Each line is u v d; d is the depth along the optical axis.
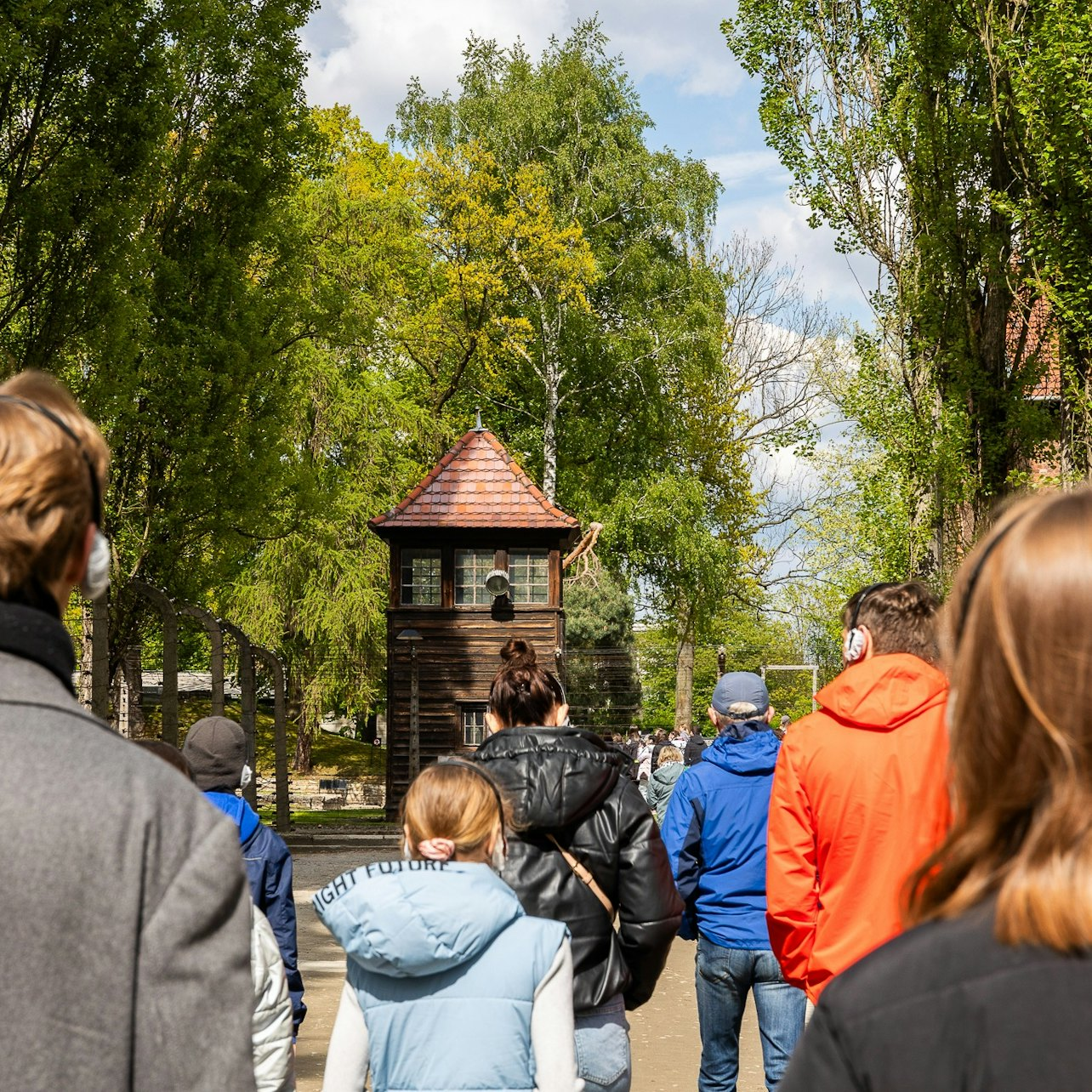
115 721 22.52
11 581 1.62
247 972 1.57
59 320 17.48
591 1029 3.96
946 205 23.56
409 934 2.88
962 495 23.66
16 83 17.03
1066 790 1.26
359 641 37.62
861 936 3.78
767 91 24.94
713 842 5.29
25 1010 1.40
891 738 3.81
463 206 39.22
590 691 38.69
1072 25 19.69
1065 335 21.53
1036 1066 1.17
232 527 22.55
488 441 32.53
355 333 23.98
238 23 22.56
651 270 41.25
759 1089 7.11
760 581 48.94
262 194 22.92
